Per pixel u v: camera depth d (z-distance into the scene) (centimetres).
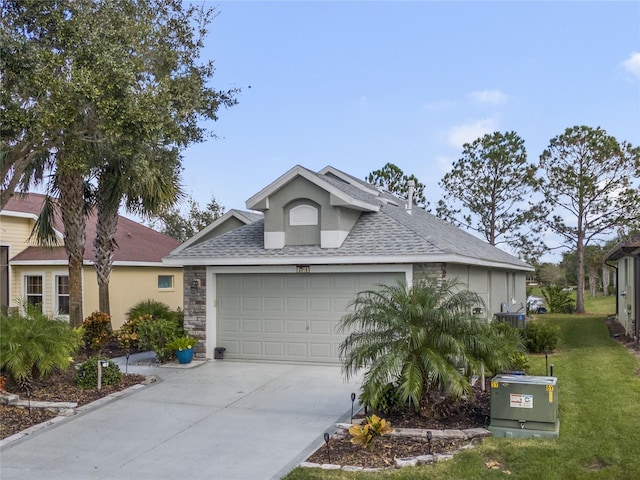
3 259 2064
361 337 841
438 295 840
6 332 1046
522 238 3172
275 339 1415
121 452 771
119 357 1522
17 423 895
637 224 2819
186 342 1402
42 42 1056
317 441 802
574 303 3359
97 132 1109
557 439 739
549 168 2912
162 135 1138
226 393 1095
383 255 1280
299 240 1409
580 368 1255
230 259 1408
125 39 1073
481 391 995
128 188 1516
